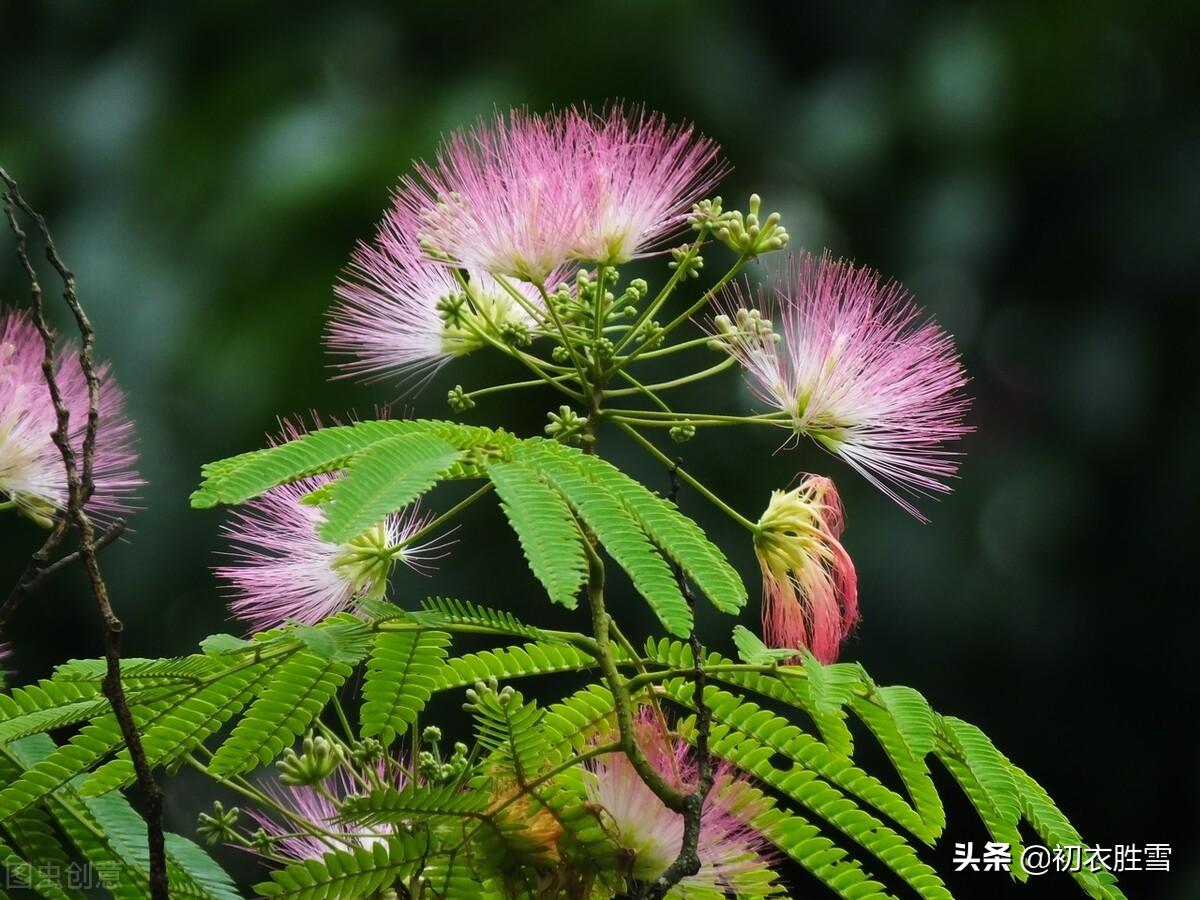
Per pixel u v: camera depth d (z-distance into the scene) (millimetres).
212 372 11445
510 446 3643
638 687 3797
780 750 4062
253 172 12008
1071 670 12297
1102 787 12461
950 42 12906
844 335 4418
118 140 12492
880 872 5926
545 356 11297
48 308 11805
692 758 4078
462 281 4320
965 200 12344
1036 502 12422
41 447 4109
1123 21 13039
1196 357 12867
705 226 4352
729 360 4344
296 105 12445
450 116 12008
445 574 10852
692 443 11242
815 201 12477
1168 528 12445
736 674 4043
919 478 4477
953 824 10406
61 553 11188
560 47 12422
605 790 3930
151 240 12023
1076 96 12844
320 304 11492
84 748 3779
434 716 9977
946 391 4508
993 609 11867
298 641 3781
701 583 3576
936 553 11820
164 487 11219
